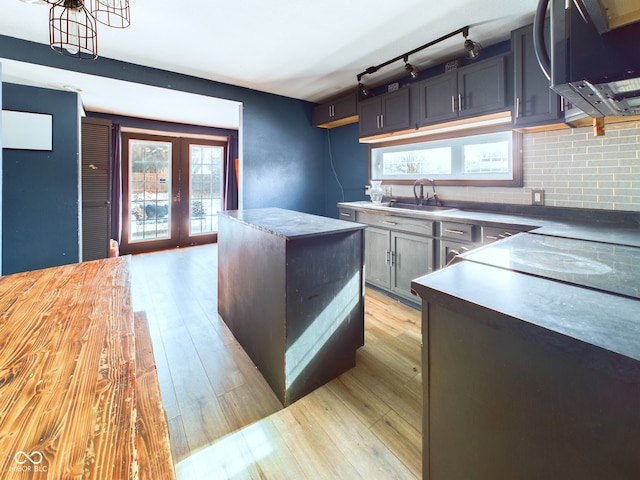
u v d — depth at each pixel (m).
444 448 0.95
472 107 2.61
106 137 3.75
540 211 2.55
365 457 1.38
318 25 2.44
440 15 2.32
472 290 0.90
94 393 0.66
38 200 3.21
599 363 0.60
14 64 2.67
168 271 4.31
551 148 2.49
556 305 0.78
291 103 4.37
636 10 0.74
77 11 1.31
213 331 2.57
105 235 3.78
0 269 2.68
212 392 1.81
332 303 1.89
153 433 0.86
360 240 2.04
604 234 1.72
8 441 0.53
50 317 1.03
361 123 3.71
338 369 1.96
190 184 5.98
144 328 1.60
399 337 2.44
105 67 3.01
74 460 0.50
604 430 0.63
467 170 3.17
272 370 1.82
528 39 2.26
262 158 4.16
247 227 2.12
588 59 0.85
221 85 3.75
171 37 2.62
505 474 0.80
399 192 3.86
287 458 1.38
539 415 0.73
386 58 3.07
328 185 4.83
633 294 0.84
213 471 1.31
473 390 0.85
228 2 2.15
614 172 2.18
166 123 5.36
